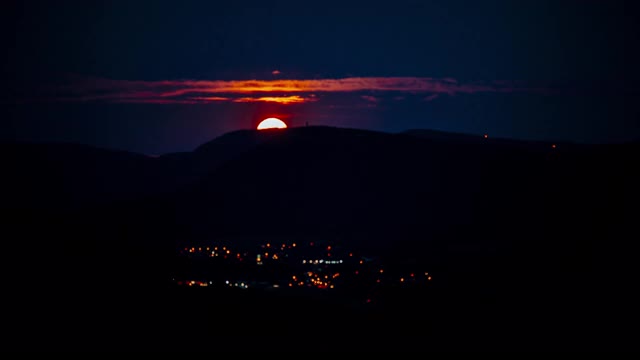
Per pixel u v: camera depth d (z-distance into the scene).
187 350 174.38
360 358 175.75
